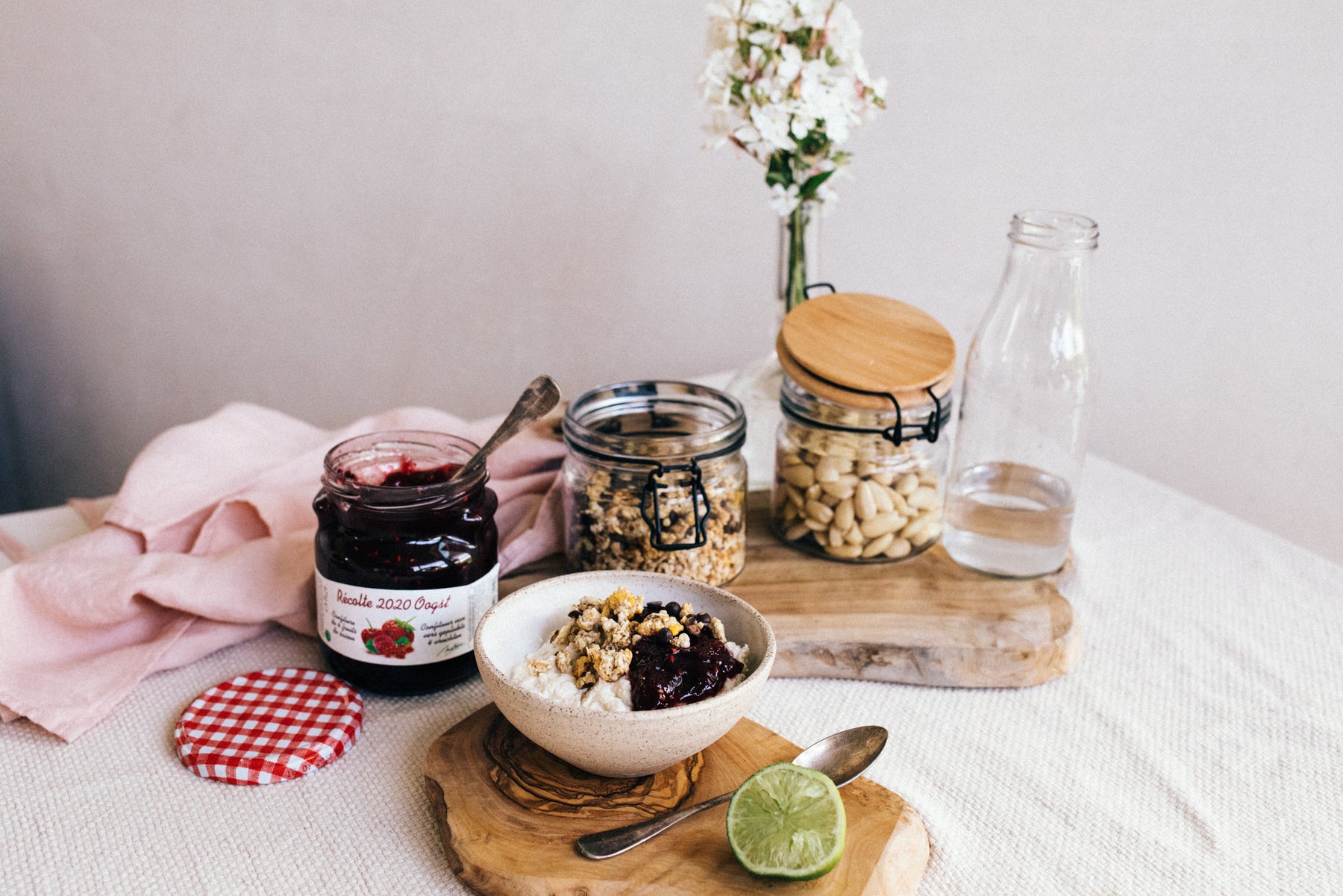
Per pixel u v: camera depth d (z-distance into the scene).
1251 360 1.47
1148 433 1.58
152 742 0.78
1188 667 0.90
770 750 0.75
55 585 0.88
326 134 1.78
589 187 1.69
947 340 0.97
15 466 2.24
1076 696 0.86
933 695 0.86
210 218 1.90
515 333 1.83
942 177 1.52
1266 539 1.13
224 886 0.65
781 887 0.61
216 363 2.02
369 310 1.89
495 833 0.66
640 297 1.74
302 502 1.01
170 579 0.88
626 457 0.85
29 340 2.12
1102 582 1.03
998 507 0.96
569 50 1.61
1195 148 1.40
